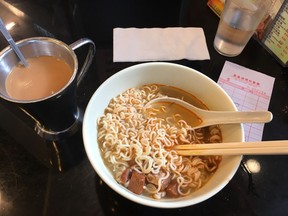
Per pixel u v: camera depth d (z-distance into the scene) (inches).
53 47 9.3
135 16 14.1
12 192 8.6
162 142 9.1
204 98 9.8
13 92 8.6
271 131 10.5
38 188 8.7
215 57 12.7
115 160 8.6
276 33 12.1
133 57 12.1
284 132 10.5
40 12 14.1
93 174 9.1
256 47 13.1
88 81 11.3
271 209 8.7
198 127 9.4
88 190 8.8
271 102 11.4
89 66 11.0
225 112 8.7
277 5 11.5
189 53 12.4
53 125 9.4
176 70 9.6
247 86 11.7
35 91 8.7
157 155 8.8
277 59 12.6
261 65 12.5
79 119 10.2
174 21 13.9
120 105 9.5
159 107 10.1
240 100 11.3
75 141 9.7
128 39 12.6
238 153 7.7
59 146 9.6
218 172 8.1
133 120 9.5
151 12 14.3
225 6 12.1
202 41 12.9
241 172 9.4
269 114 7.9
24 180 8.9
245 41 12.2
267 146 7.4
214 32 13.6
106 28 13.5
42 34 13.1
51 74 9.2
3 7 14.1
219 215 8.5
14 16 13.8
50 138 9.7
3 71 8.7
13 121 10.2
